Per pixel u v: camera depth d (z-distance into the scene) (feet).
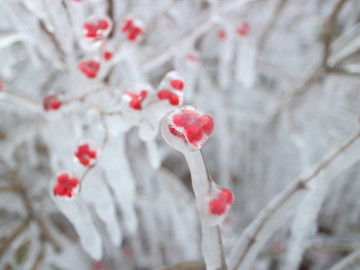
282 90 3.20
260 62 2.85
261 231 1.49
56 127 1.81
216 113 3.03
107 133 1.52
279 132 2.97
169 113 1.14
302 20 3.04
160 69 2.79
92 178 1.60
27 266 2.36
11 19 1.92
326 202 3.15
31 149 2.54
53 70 2.47
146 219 2.79
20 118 2.66
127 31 1.67
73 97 1.75
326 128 2.91
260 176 3.27
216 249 1.33
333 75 2.37
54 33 1.73
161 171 2.50
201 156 1.18
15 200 2.50
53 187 1.39
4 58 2.23
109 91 1.69
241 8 2.75
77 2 1.64
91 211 2.68
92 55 1.65
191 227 2.46
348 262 1.93
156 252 2.95
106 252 2.95
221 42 2.61
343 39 2.48
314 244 2.25
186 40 2.18
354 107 2.91
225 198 1.22
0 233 2.42
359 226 3.11
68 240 2.72
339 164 1.45
